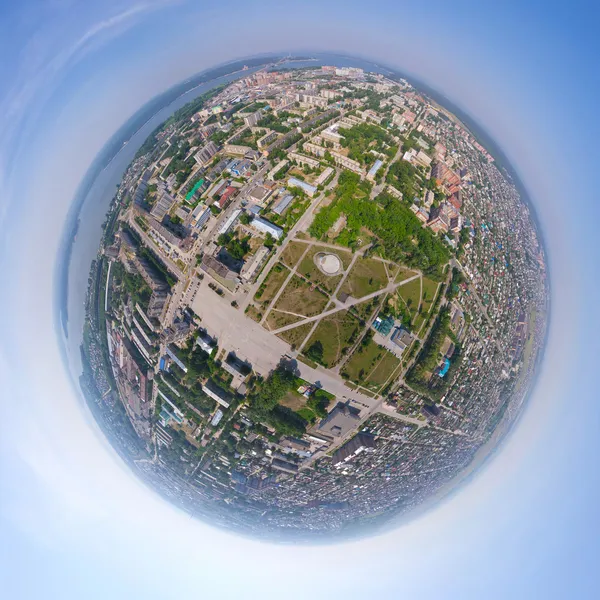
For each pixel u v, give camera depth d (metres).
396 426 174.88
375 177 192.25
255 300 169.00
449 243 184.62
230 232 179.62
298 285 168.75
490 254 196.38
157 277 184.25
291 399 168.00
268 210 181.38
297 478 183.00
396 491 198.00
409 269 175.00
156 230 191.00
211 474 189.88
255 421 172.75
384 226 175.75
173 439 190.50
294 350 165.75
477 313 185.00
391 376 169.12
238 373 166.50
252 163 196.88
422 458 188.00
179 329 174.00
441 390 174.50
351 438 173.12
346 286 169.12
